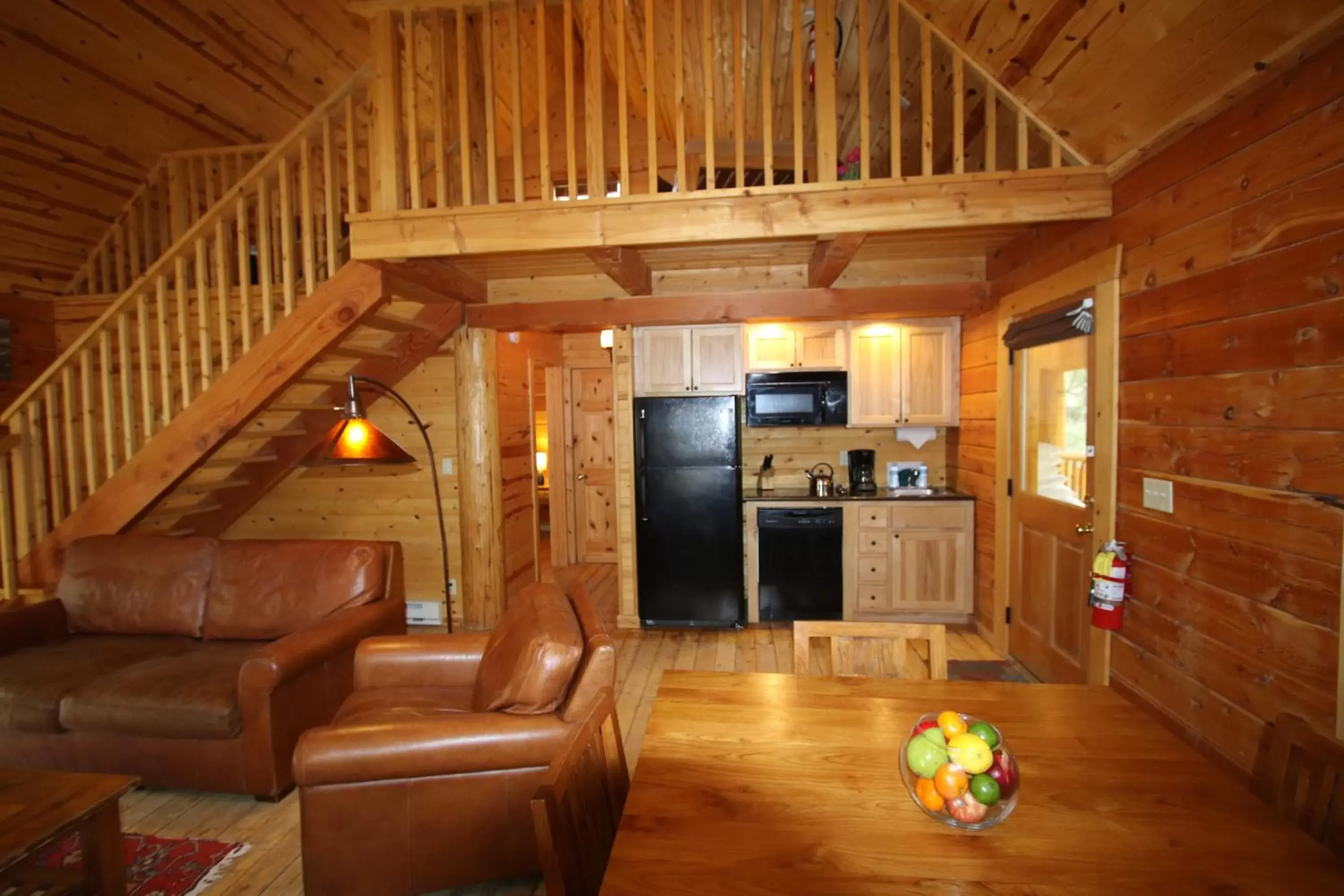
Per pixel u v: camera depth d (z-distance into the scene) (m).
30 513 3.38
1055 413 3.04
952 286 3.81
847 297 3.86
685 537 4.11
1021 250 3.37
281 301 4.01
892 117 2.65
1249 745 1.86
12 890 1.63
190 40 3.54
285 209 3.19
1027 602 3.33
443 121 2.98
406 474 4.45
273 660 2.29
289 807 2.32
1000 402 3.54
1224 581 1.96
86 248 4.41
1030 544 3.29
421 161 3.41
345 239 4.54
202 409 3.26
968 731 1.12
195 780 2.32
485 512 4.26
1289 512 1.72
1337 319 1.58
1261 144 1.81
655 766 1.26
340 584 2.86
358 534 4.53
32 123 3.54
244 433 3.89
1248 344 1.86
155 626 2.90
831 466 4.66
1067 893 0.92
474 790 1.79
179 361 4.26
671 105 4.34
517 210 2.85
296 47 3.82
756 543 4.19
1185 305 2.13
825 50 2.66
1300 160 1.68
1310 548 1.66
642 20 3.73
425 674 2.40
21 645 2.74
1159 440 2.26
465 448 4.24
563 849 0.94
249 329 3.25
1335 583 1.59
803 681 1.64
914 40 2.89
